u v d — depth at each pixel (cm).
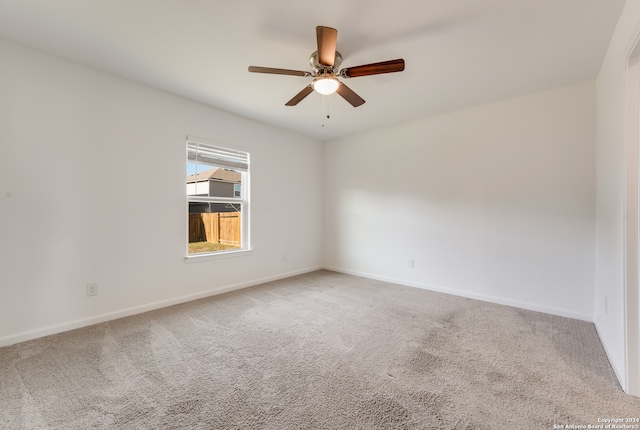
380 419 144
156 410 149
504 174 324
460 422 142
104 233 266
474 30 200
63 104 243
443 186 371
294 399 159
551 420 143
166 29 202
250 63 248
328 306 313
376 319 276
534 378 179
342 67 251
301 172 475
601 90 247
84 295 255
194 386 170
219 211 371
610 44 212
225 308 304
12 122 220
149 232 297
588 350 215
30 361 195
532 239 306
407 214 405
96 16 189
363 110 356
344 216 485
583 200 278
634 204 169
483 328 256
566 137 287
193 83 286
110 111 269
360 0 172
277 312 293
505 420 143
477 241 344
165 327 254
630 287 167
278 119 394
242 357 204
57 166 240
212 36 210
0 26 200
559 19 188
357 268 466
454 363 197
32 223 229
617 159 193
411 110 356
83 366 190
